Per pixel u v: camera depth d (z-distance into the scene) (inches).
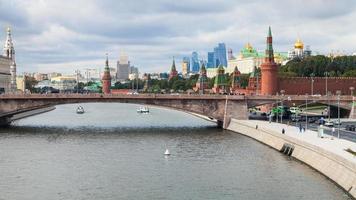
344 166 3897.6
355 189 3516.2
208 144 6407.5
